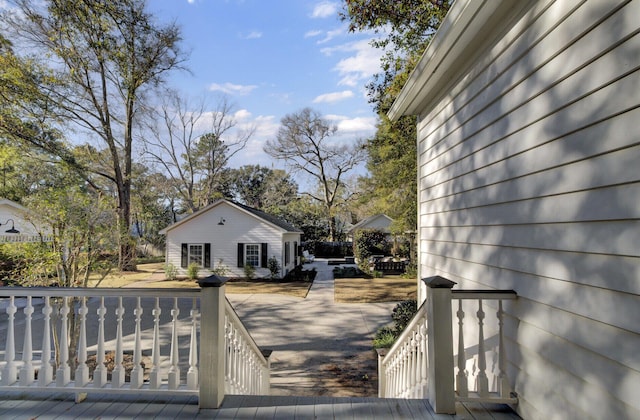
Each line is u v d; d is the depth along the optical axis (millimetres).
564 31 1896
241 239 16234
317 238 30031
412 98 4398
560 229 1911
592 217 1684
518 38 2350
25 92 12453
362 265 18781
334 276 17297
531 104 2189
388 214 18578
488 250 2779
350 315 9203
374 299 11195
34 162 13133
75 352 4844
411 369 3354
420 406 2408
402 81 10094
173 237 16375
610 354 1568
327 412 2336
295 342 7047
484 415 2287
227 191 33969
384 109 11461
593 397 1661
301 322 8539
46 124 13547
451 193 3654
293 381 5180
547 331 2008
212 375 2408
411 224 15102
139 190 25297
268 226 16125
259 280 15766
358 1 8898
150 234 27281
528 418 2172
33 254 4758
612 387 1556
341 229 34969
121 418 2266
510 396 2361
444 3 8422
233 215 16281
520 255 2307
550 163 1997
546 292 2021
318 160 29391
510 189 2438
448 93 3768
